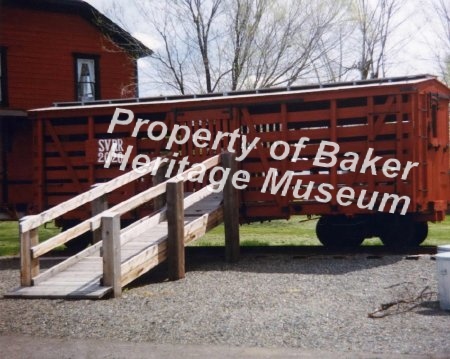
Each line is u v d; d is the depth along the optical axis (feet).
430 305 29.96
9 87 87.81
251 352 23.07
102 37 95.91
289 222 95.86
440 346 22.94
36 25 90.17
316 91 47.60
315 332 25.54
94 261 39.96
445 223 83.10
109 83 96.27
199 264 45.91
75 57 93.25
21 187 84.84
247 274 40.29
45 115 55.62
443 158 49.57
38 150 56.24
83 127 55.21
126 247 40.01
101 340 25.58
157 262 38.99
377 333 25.03
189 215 45.50
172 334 26.08
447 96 49.93
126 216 53.93
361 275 38.01
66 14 92.68
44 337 26.40
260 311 29.66
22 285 36.50
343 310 29.30
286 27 102.53
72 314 30.55
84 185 55.52
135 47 98.63
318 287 35.04
